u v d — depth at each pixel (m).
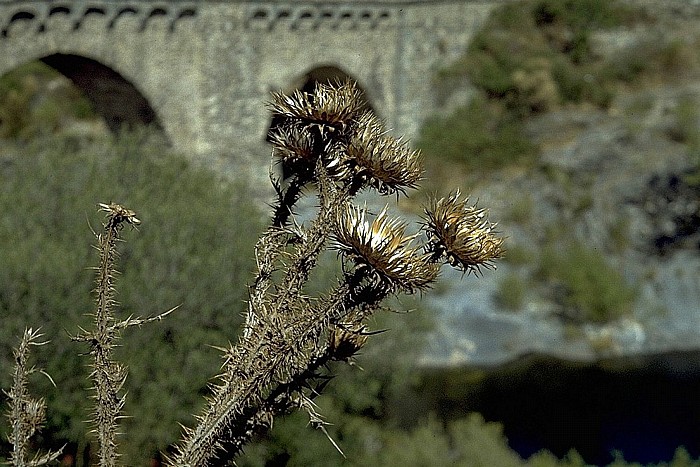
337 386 12.95
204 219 14.15
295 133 2.69
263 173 25.56
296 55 26.39
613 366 24.09
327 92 2.71
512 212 28.31
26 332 3.07
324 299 2.51
